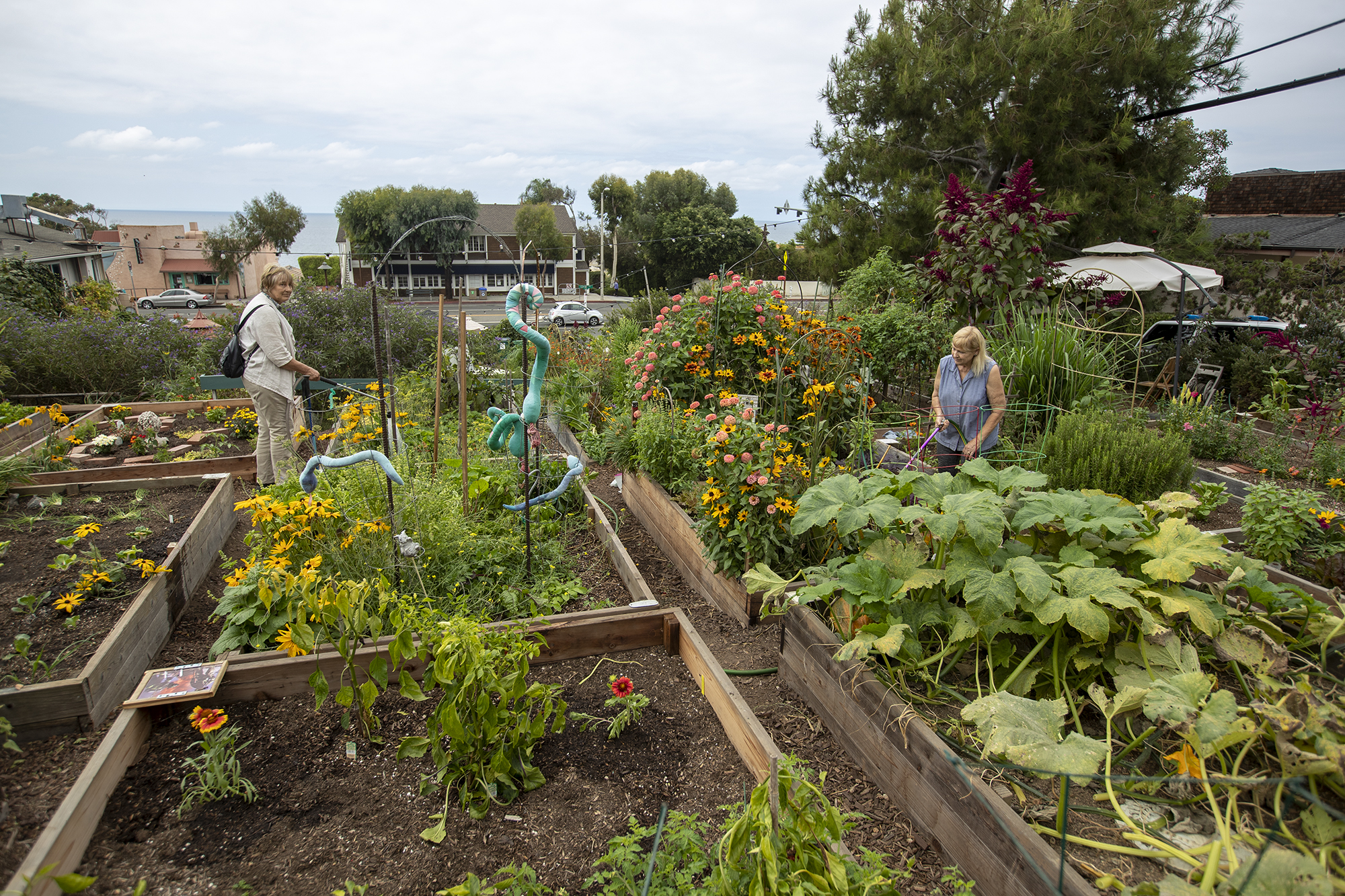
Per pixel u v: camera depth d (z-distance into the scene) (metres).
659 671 3.28
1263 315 12.05
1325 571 3.79
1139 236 11.78
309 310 9.73
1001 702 2.27
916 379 7.50
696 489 4.57
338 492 4.03
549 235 44.19
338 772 2.55
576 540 4.68
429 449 5.68
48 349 8.52
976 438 4.70
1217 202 24.94
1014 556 2.92
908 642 2.71
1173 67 10.73
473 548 3.95
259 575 3.25
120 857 2.12
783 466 3.77
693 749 2.74
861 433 5.12
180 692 2.67
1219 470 6.37
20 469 4.74
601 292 41.72
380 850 2.21
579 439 7.30
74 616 3.03
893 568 2.89
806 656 3.07
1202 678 2.27
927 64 11.88
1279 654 2.57
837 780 2.63
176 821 2.28
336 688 2.98
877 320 7.32
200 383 7.60
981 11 11.84
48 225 33.16
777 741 2.85
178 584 3.55
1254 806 2.09
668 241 40.06
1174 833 2.03
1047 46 10.83
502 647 2.61
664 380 5.98
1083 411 5.79
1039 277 7.28
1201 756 2.04
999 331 6.95
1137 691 2.27
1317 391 8.23
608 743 2.76
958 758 2.16
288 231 44.06
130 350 8.91
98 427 6.77
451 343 10.21
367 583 3.12
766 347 5.93
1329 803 2.01
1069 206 10.75
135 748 2.54
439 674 2.37
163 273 47.53
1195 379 9.20
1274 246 19.56
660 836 2.24
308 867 2.13
